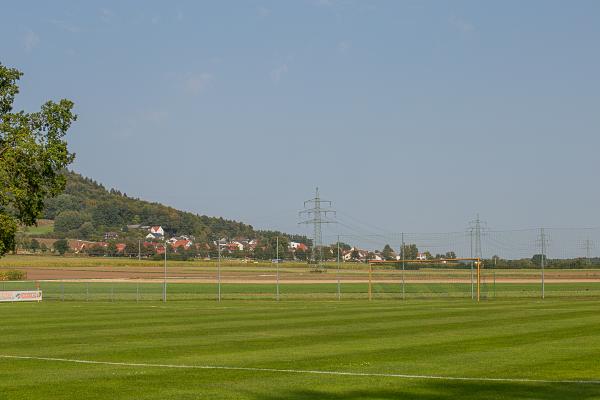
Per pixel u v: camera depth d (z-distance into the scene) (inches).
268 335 1369.3
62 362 999.0
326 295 3186.5
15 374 887.7
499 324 1594.5
